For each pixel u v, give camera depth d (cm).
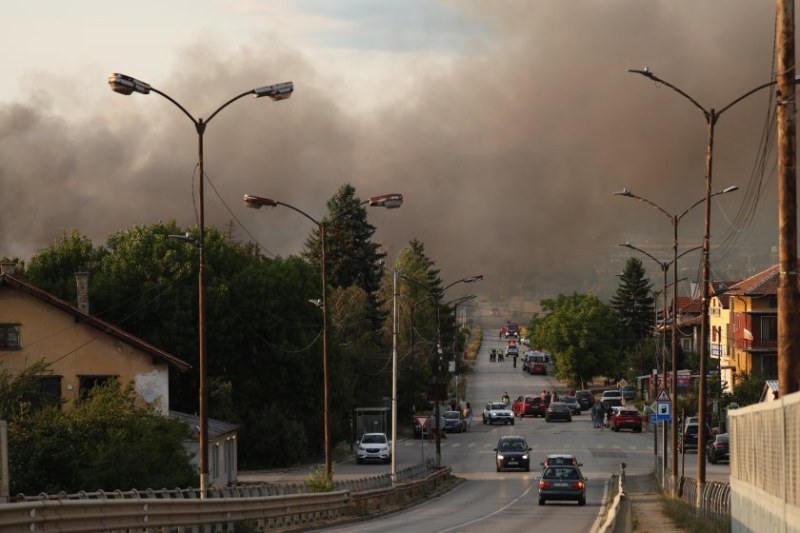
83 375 6181
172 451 4688
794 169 2398
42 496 2798
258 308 9056
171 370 8769
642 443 10038
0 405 4534
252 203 5062
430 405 13962
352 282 15375
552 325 17612
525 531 3903
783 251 2392
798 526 1739
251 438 8581
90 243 9669
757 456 2272
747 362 11469
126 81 3444
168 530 3030
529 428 11912
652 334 19125
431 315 14338
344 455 9850
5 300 6147
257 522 3741
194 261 8994
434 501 5909
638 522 3734
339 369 9694
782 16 2409
